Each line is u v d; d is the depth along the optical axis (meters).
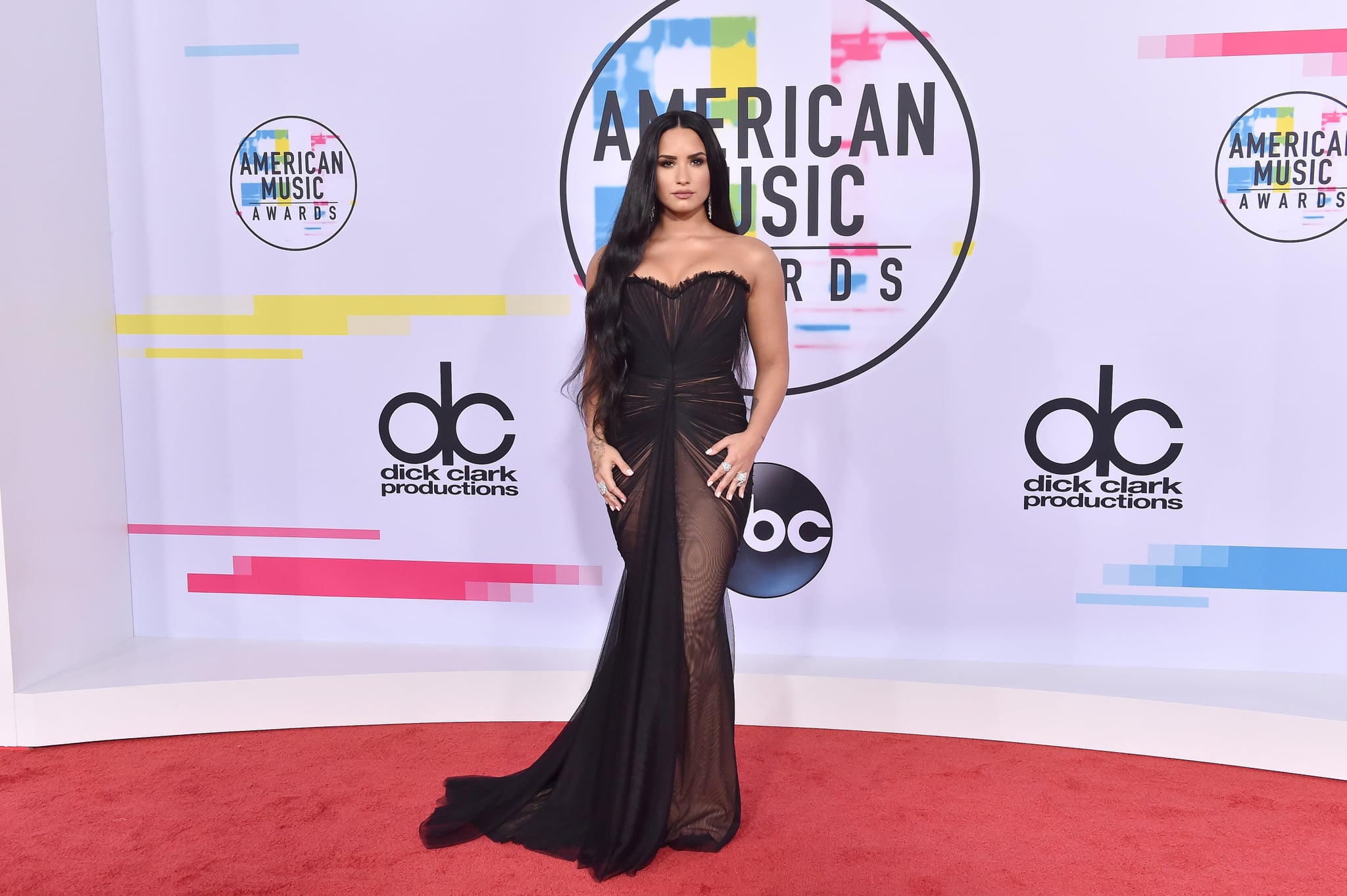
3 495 2.94
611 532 3.35
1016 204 3.10
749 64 3.14
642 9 3.16
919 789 2.61
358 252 3.35
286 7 3.27
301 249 3.36
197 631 3.55
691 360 2.33
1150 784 2.65
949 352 3.18
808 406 3.24
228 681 3.07
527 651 3.39
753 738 2.99
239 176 3.35
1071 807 2.50
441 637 3.47
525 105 3.23
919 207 3.14
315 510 3.46
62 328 3.19
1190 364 3.09
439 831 2.32
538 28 3.20
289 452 3.45
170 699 3.04
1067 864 2.19
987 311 3.15
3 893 2.07
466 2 3.21
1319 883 2.12
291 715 3.11
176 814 2.46
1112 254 3.08
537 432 3.35
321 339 3.39
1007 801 2.53
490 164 3.27
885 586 3.29
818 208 3.17
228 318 3.41
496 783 2.52
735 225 2.43
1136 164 3.04
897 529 3.26
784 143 3.16
